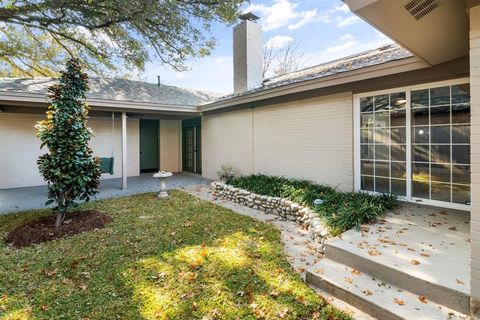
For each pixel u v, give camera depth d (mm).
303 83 5652
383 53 5426
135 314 2367
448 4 2260
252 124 7914
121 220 5027
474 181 1990
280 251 3643
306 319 2334
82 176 4648
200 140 11008
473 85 1967
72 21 8852
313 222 4148
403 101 4605
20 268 3197
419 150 4473
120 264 3275
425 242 3109
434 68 4133
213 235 4246
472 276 2045
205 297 2607
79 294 2664
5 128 8406
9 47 10984
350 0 2229
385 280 2672
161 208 5914
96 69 11539
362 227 3662
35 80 8547
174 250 3664
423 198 4469
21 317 2330
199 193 7648
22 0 7496
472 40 1962
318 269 2971
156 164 12594
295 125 6551
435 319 2123
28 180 8789
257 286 2791
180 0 8797
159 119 11961
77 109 4699
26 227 4422
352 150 5352
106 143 10258
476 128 1963
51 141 4430
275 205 5492
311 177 6207
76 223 4617
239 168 8508
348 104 5387
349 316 2373
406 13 2357
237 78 9328
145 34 9570
